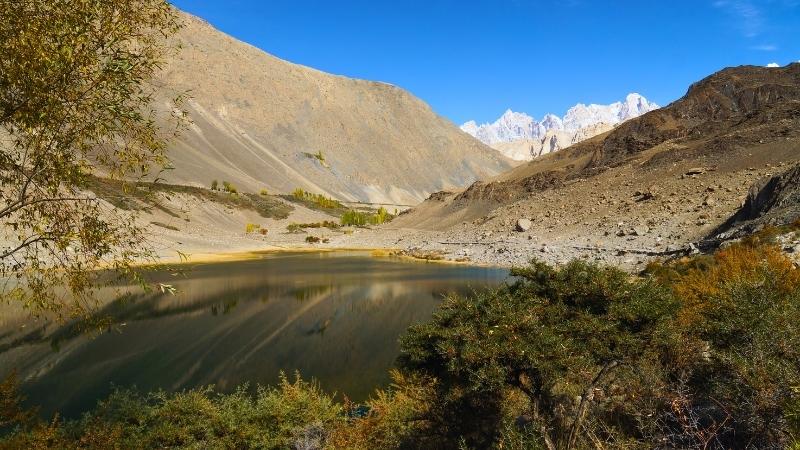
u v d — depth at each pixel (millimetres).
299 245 115125
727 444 6398
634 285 10531
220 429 12539
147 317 34969
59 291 18875
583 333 9508
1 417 10969
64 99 5684
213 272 63781
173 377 22562
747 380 6668
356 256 89750
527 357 8859
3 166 5766
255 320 34219
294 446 12766
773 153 69562
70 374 22844
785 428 5867
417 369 11219
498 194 126188
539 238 75312
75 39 5484
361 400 19406
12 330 30266
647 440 6945
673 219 59875
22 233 6332
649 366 9016
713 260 23625
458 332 9766
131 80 6074
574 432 8180
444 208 136125
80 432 11555
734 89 134000
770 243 23703
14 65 5340
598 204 80875
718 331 9023
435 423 11328
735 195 59438
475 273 60344
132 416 12312
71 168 5965
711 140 88625
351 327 32156
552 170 132500
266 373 23125
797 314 8320
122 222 6578
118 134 6219
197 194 140125
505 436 8344
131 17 5879
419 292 46000
